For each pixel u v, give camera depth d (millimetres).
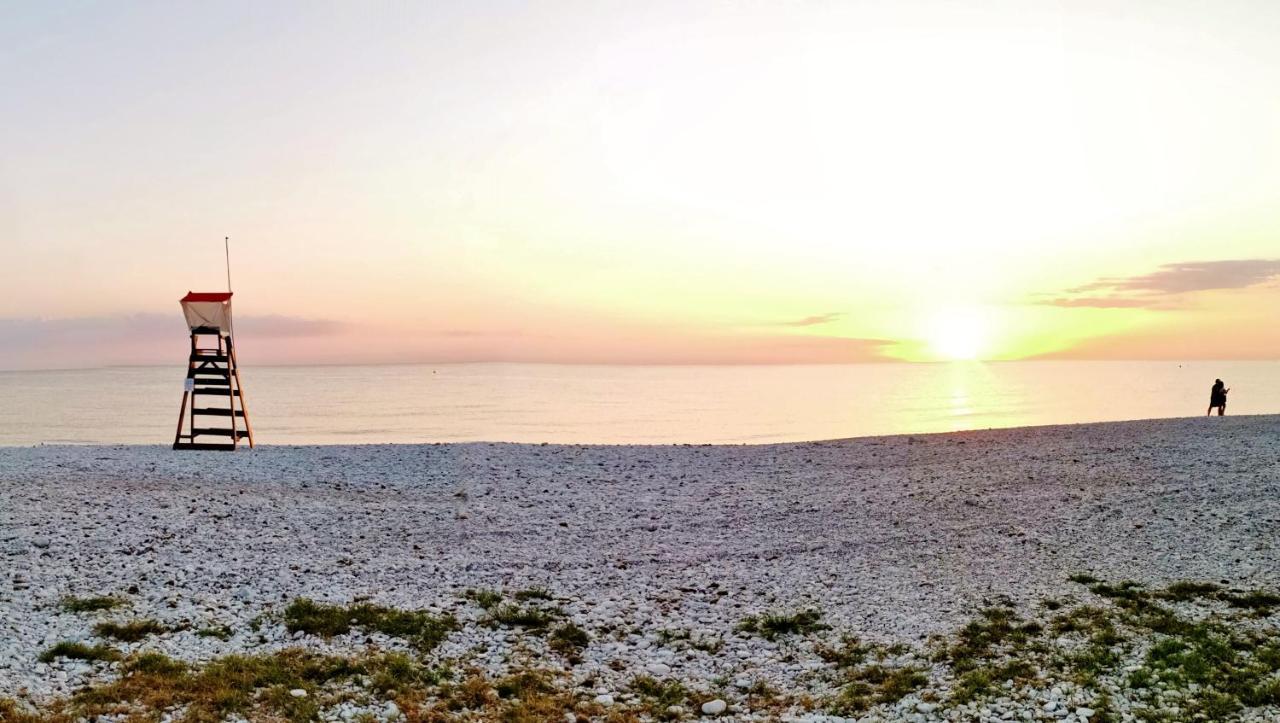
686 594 13188
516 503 20234
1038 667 9875
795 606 12531
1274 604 11805
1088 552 14977
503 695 9383
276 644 10664
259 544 15641
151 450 28188
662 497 21094
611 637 11305
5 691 8656
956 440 30469
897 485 22031
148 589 12594
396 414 78062
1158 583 13031
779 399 106125
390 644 10812
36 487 19781
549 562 15047
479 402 100625
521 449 29391
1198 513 17625
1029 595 12617
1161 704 8695
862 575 14055
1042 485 21172
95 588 12477
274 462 25656
